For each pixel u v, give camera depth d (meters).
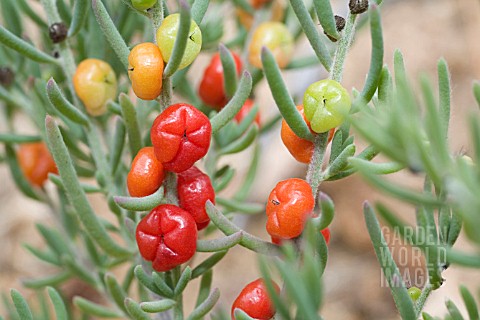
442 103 0.12
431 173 0.10
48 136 0.13
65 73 0.15
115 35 0.12
